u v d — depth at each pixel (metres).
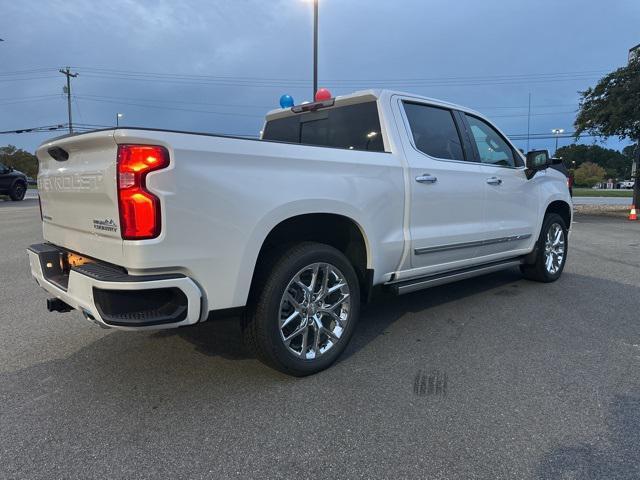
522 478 2.16
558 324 4.30
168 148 2.47
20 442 2.44
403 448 2.39
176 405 2.83
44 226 3.64
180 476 2.18
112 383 3.12
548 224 5.70
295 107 4.64
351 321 3.44
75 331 4.13
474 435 2.50
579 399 2.89
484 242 4.68
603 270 6.79
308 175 3.11
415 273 4.06
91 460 2.29
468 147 4.60
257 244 2.82
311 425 2.61
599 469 2.22
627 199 34.22
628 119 17.88
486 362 3.45
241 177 2.75
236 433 2.53
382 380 3.15
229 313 2.79
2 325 4.30
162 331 4.10
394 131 3.88
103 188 2.55
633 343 3.82
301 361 3.14
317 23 15.54
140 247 2.42
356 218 3.39
